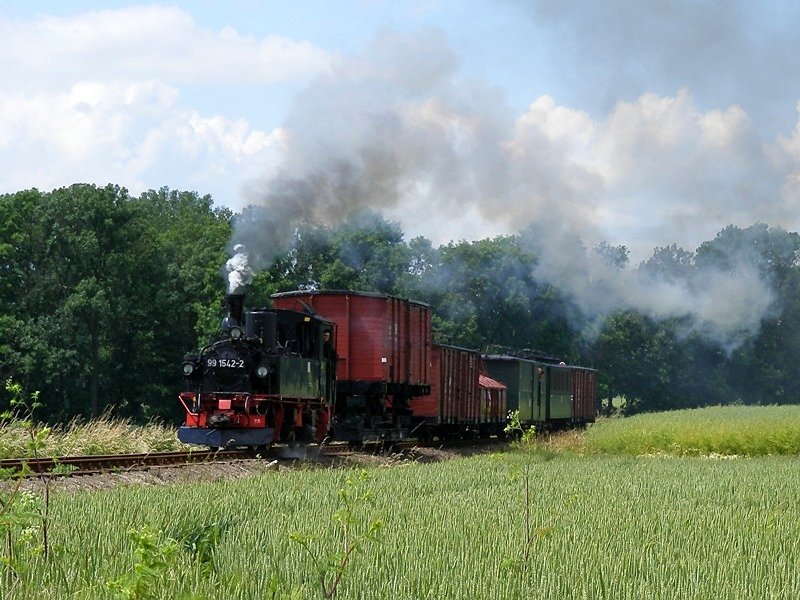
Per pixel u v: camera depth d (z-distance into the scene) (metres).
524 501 16.09
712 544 12.68
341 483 19.27
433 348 38.12
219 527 12.30
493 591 9.76
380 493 17.88
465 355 41.50
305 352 29.17
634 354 97.25
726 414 58.22
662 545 12.38
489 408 44.59
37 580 9.41
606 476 23.23
